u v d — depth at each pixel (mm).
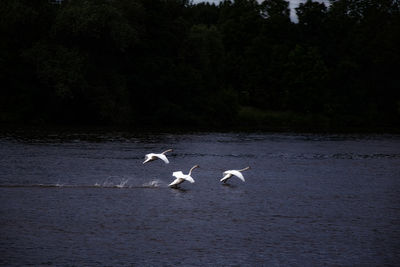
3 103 74312
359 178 39781
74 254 21109
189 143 58875
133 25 81750
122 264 20250
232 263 20703
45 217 25906
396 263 21250
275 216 27578
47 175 36000
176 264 20422
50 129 67312
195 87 87875
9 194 30266
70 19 72000
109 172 38156
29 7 72312
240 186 35250
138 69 83938
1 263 19969
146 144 55812
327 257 21672
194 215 27188
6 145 49469
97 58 79625
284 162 46906
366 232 25234
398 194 34125
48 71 70438
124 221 25656
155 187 33719
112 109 75812
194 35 91125
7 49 75125
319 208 29688
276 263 20844
